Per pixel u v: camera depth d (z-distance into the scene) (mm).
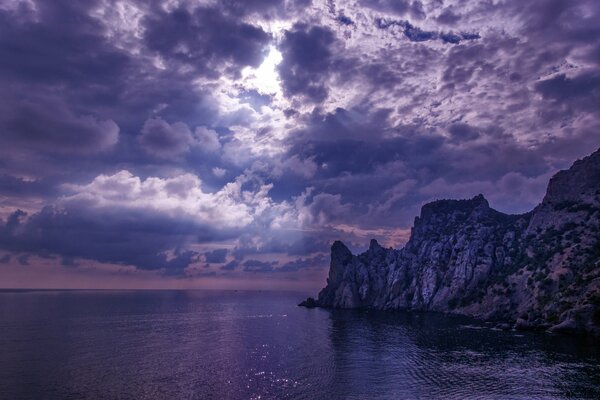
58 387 89000
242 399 80062
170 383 91500
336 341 143625
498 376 91062
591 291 142875
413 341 137875
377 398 79438
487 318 184625
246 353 125062
